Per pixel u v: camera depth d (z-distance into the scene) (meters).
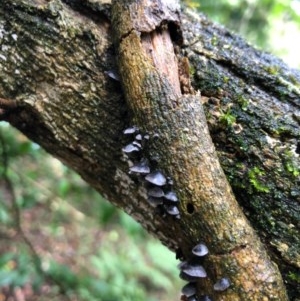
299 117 0.27
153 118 0.25
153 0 0.27
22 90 0.30
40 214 0.90
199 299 0.24
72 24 0.29
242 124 0.27
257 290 0.23
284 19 0.85
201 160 0.24
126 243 0.92
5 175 0.56
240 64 0.29
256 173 0.26
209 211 0.24
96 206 0.86
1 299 0.69
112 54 0.28
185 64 0.27
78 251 0.87
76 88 0.29
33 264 0.60
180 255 0.27
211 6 0.72
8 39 0.29
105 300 0.61
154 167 0.25
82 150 0.30
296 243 0.25
